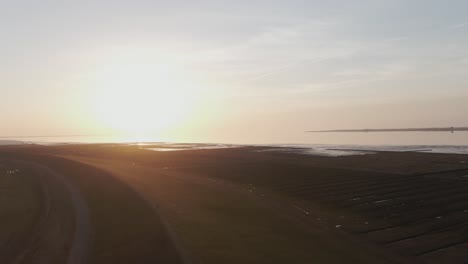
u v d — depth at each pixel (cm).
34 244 1745
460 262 1759
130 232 1827
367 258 1750
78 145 14275
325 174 4891
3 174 4700
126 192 2941
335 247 1866
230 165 6197
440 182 4075
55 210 2412
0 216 2344
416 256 1839
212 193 3117
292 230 2102
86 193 2980
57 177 4091
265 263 1526
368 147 10775
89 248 1636
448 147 10312
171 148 11475
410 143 12975
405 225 2417
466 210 2773
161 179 3903
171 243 1631
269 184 4159
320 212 2812
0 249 1711
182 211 2312
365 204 3069
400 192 3559
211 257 1505
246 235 1886
